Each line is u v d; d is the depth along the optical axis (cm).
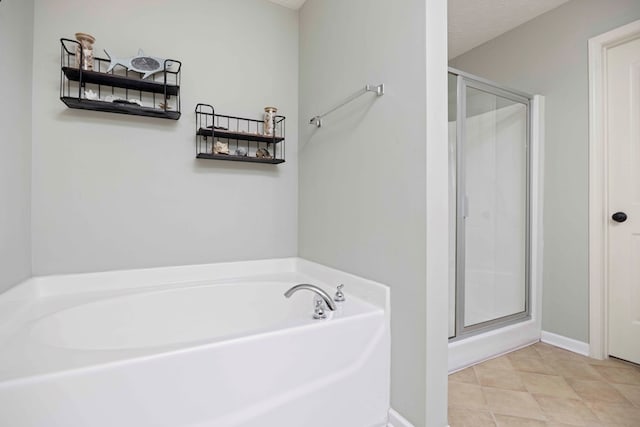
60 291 156
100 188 166
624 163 192
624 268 192
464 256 195
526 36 239
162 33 180
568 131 213
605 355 197
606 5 195
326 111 185
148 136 177
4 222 123
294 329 113
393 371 134
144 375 90
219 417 99
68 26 158
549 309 223
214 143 190
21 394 78
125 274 171
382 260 141
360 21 155
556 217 219
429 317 118
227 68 198
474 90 202
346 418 124
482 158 205
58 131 156
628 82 190
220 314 177
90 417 84
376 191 145
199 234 191
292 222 221
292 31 220
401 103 130
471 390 161
